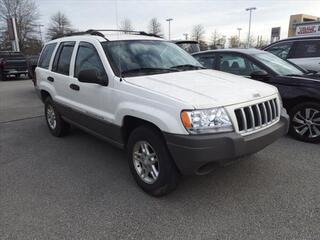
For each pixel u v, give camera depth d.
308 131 5.25
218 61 6.48
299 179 3.95
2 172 4.47
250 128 3.35
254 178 4.01
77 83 4.71
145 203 3.52
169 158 3.37
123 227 3.09
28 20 57.56
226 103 3.17
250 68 5.87
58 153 5.18
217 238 2.88
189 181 3.96
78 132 6.32
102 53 4.20
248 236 2.89
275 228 2.98
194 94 3.27
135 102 3.58
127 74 3.98
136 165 3.80
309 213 3.21
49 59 5.96
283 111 4.02
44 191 3.87
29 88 14.70
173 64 4.49
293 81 5.21
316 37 7.54
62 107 5.35
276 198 3.52
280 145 5.14
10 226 3.16
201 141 3.00
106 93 4.04
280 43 8.16
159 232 3.00
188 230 3.01
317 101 5.06
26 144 5.71
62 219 3.26
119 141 4.06
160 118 3.23
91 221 3.21
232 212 3.28
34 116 8.14
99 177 4.22
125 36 4.70
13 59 19.75
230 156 3.09
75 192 3.82
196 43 12.21
